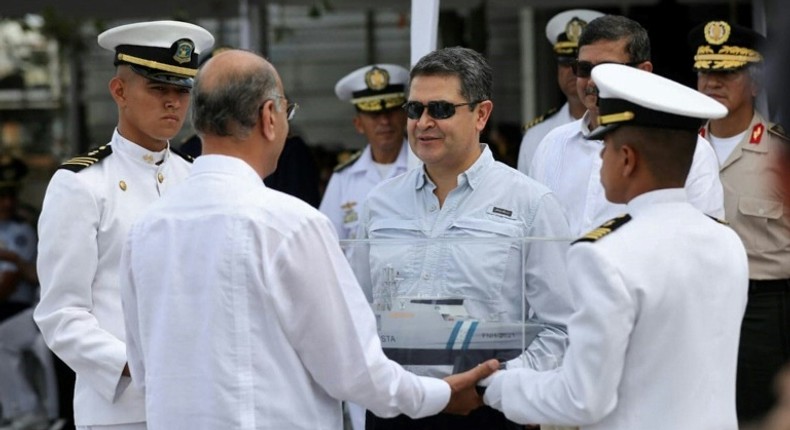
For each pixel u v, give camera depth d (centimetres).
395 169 692
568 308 378
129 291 342
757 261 530
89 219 396
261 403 316
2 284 848
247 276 316
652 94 316
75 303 394
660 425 307
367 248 384
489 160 412
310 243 317
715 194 467
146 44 406
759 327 531
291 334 319
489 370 362
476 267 379
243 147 329
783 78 167
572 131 501
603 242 309
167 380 322
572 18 625
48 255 395
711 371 311
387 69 684
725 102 531
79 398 406
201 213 324
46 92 1463
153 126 410
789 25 167
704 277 312
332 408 337
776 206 523
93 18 940
